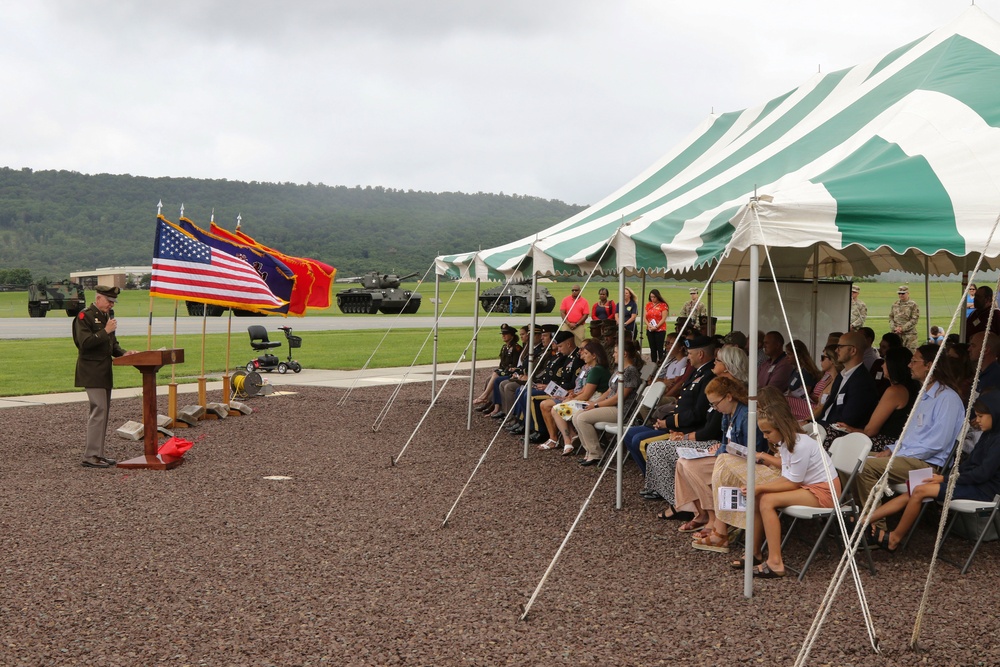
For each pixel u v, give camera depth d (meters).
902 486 6.30
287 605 5.32
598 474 9.18
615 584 5.70
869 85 8.83
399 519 7.40
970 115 6.60
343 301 57.25
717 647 4.65
